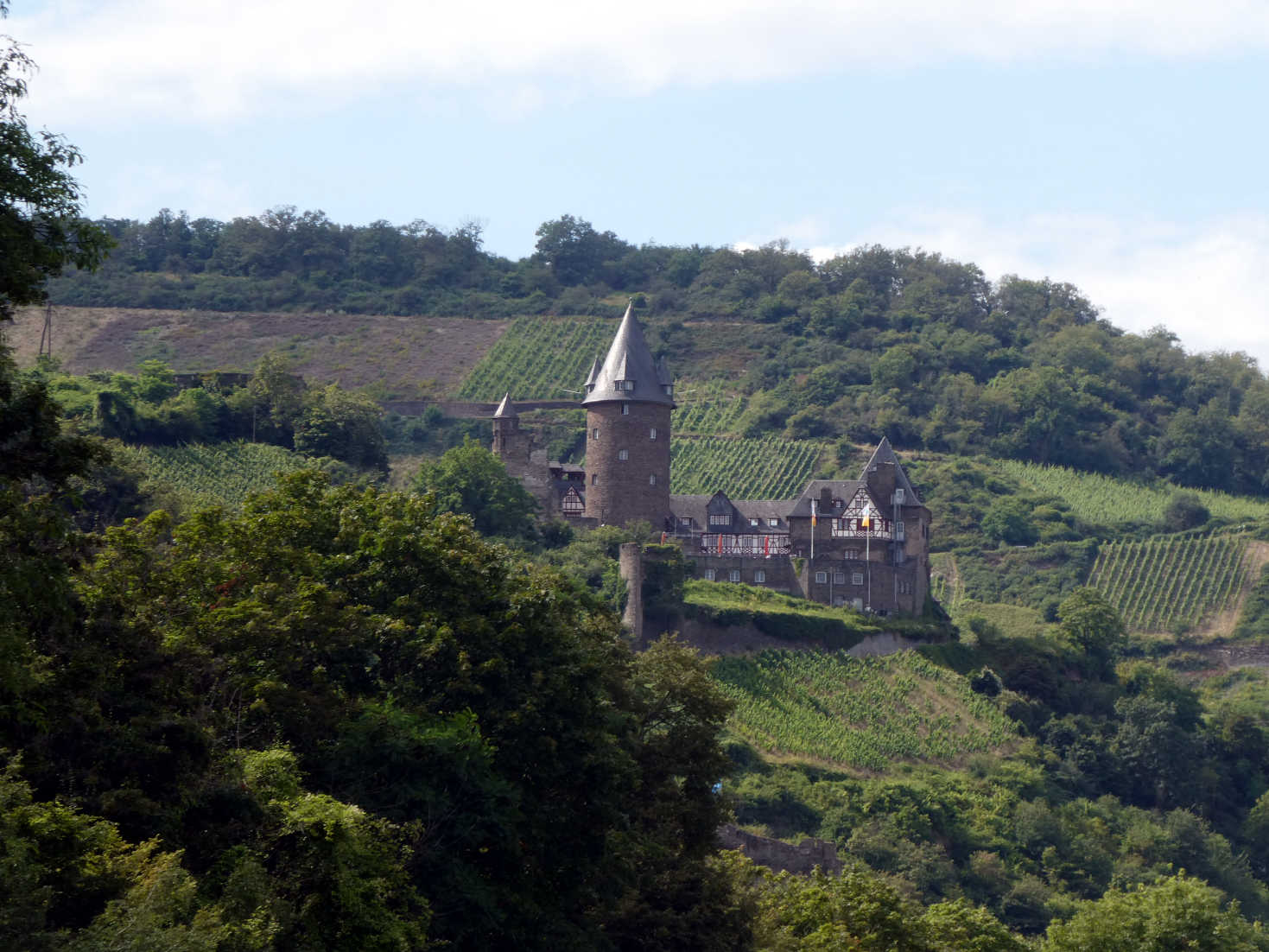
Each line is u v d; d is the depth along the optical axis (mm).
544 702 85312
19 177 56469
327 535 91125
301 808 66375
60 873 58125
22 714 60844
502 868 81062
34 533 58094
